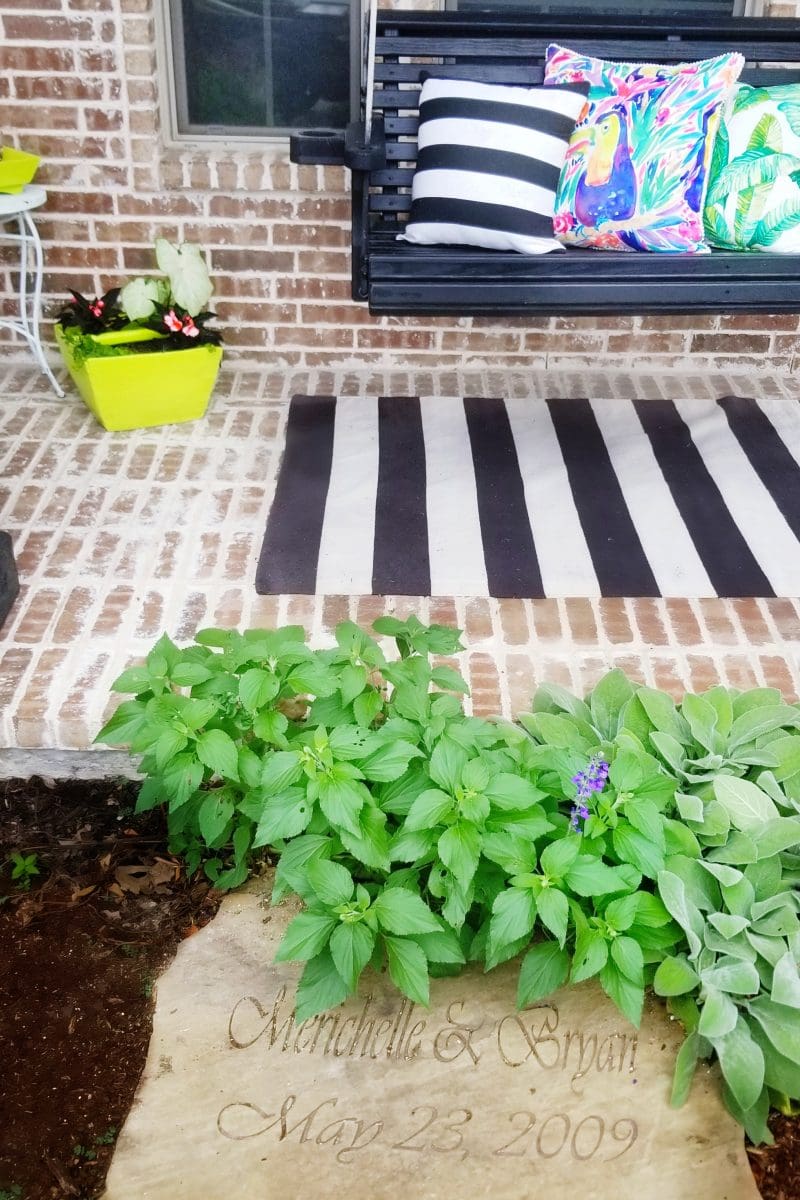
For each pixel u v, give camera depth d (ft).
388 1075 5.56
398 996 5.93
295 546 9.11
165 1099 5.45
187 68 11.44
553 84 10.07
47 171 11.16
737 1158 5.22
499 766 5.89
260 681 5.92
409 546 9.17
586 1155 5.22
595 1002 5.91
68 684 7.54
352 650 6.32
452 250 9.68
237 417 11.27
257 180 11.29
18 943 6.30
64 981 6.08
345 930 5.28
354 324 12.12
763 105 10.06
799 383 12.34
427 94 10.13
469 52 10.29
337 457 10.49
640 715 6.79
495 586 8.71
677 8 11.45
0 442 10.60
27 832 7.09
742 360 12.46
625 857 5.64
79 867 6.81
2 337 12.03
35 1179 5.16
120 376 10.46
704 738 6.61
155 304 10.59
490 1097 5.46
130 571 8.78
